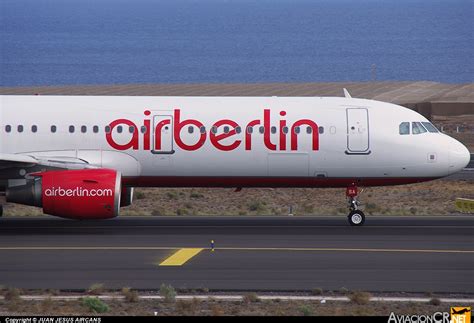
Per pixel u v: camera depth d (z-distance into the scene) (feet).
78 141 477.36
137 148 475.31
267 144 475.31
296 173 479.82
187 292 321.32
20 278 341.00
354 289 326.85
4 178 462.19
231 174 480.23
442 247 410.72
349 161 477.77
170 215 525.75
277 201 622.95
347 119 479.41
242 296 315.58
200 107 482.28
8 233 447.01
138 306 301.84
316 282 337.31
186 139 474.90
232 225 478.59
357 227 472.44
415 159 477.77
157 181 483.92
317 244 416.46
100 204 441.68
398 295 319.27
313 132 476.13
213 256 385.50
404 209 572.92
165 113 479.00
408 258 383.45
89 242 419.74
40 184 444.55
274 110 481.46
